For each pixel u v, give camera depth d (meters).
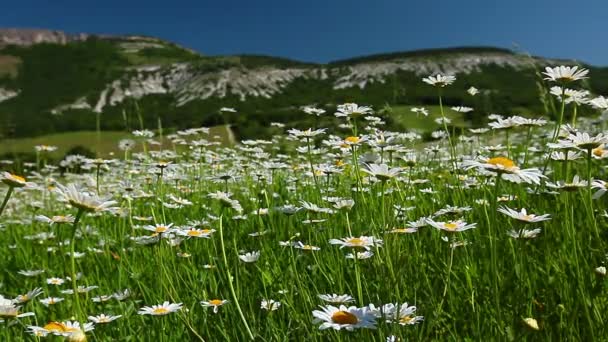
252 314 0.58
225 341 0.59
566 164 0.64
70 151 3.15
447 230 0.54
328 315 0.42
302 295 0.58
